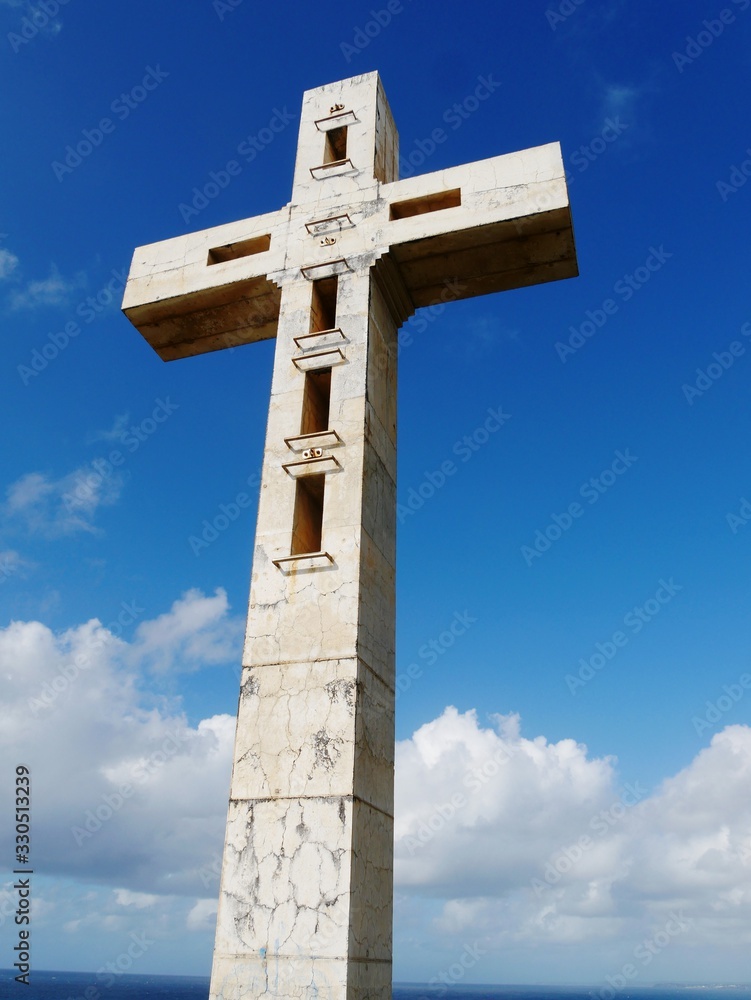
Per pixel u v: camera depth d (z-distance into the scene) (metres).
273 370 11.80
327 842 8.45
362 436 10.80
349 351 11.52
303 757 8.96
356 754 8.92
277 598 10.02
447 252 12.25
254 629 9.89
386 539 11.12
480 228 11.80
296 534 10.61
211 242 13.48
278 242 12.95
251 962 8.06
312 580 9.98
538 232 11.84
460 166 12.55
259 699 9.45
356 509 10.29
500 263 12.41
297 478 10.86
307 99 14.60
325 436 10.94
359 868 8.55
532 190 11.87
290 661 9.56
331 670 9.38
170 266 13.46
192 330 13.82
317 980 7.82
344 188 13.13
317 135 14.06
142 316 13.46
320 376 11.91
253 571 10.28
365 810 8.97
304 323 12.02
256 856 8.59
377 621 10.29
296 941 8.05
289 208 13.23
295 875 8.38
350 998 7.81
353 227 12.59
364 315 11.75
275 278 12.58
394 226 12.34
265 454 11.11
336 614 9.68
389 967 9.09
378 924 8.90
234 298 13.06
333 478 10.59
